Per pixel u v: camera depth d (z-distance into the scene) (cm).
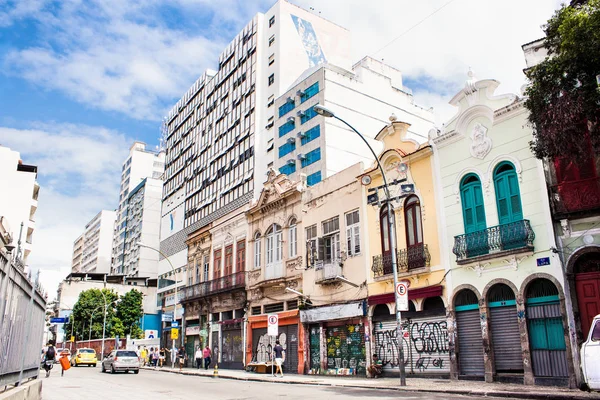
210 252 4178
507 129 1902
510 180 1877
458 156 2081
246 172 5916
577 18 1236
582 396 1265
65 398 1523
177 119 8388
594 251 1579
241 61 6588
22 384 1085
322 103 4753
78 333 7931
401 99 5188
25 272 1046
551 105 1334
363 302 2405
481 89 2009
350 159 4719
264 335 3241
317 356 2712
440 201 2127
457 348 1961
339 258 2652
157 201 10950
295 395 1531
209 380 2498
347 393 1567
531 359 1695
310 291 2855
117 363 3291
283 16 6125
